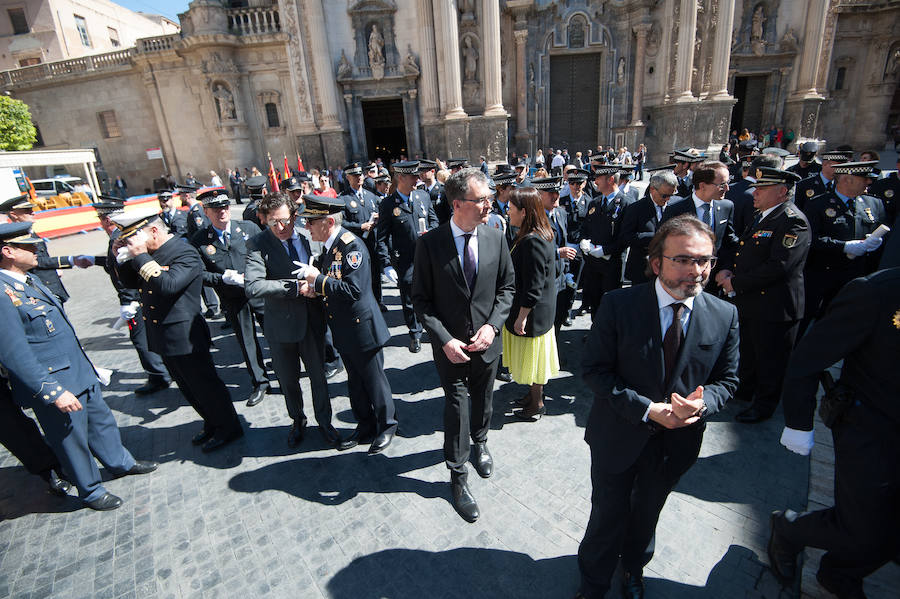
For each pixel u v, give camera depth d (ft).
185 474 11.30
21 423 10.34
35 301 9.40
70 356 9.89
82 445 10.02
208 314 23.26
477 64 68.03
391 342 18.74
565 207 22.76
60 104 84.89
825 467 9.99
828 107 81.97
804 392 6.35
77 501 10.66
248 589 8.05
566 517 9.14
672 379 6.09
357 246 10.36
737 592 7.38
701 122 69.56
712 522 8.74
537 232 10.67
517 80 72.38
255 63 74.08
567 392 13.97
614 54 72.28
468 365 9.61
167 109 79.77
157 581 8.34
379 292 21.62
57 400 9.21
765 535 8.41
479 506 9.56
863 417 5.91
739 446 10.91
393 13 67.15
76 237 54.13
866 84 80.74
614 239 15.53
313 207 10.36
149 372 15.57
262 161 77.97
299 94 68.64
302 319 11.05
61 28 97.45
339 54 68.33
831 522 6.48
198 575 8.41
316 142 69.82
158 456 12.10
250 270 10.87
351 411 13.75
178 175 83.25
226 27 71.36
